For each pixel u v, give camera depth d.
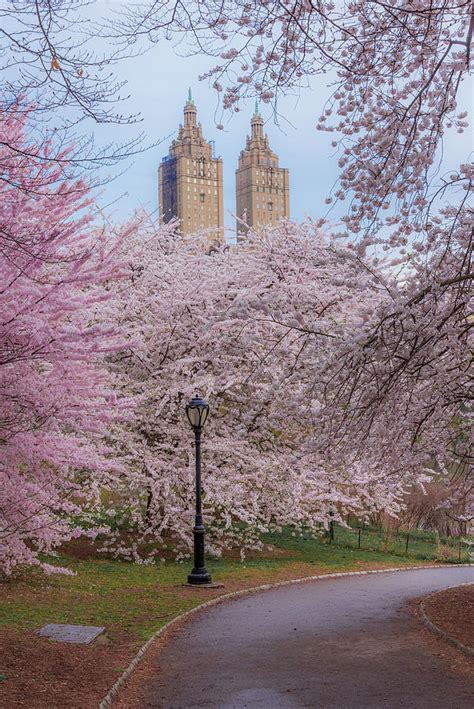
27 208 8.94
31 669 8.53
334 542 24.48
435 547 25.03
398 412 12.41
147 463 18.48
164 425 19.53
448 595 14.47
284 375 13.85
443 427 12.37
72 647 9.68
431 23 9.95
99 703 7.49
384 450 12.82
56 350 8.79
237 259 21.42
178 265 20.30
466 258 11.23
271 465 20.02
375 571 19.72
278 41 9.23
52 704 7.36
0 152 8.63
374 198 11.28
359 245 11.33
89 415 10.66
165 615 12.40
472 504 12.92
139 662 9.38
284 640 10.65
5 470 9.80
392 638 10.76
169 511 18.53
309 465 20.36
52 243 8.79
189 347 19.88
